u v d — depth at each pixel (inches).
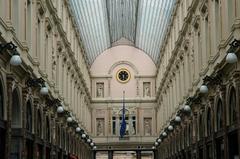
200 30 1208.8
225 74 909.2
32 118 1032.8
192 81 1327.5
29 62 1009.5
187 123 1427.2
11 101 829.8
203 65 1158.3
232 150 897.5
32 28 1061.1
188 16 1344.7
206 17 1149.7
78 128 1760.6
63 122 1491.1
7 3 847.1
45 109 1175.0
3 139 813.9
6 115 815.7
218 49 977.5
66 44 1583.4
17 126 927.7
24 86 941.8
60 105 1326.3
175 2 1669.5
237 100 819.4
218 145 1011.3
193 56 1317.7
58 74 1441.9
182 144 1546.5
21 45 940.6
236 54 779.4
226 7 913.5
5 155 812.6
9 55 788.0
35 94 1055.0
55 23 1373.0
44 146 1147.9
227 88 901.2
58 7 1457.9
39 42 1162.0
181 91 1558.8
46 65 1267.2
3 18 829.2
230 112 900.0
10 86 822.5
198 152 1236.5
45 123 1176.2
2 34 794.2
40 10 1148.5
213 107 1038.4
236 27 819.4
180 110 1476.4
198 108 1234.0
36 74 1066.1
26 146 982.4
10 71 824.9
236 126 837.8
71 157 1631.4
